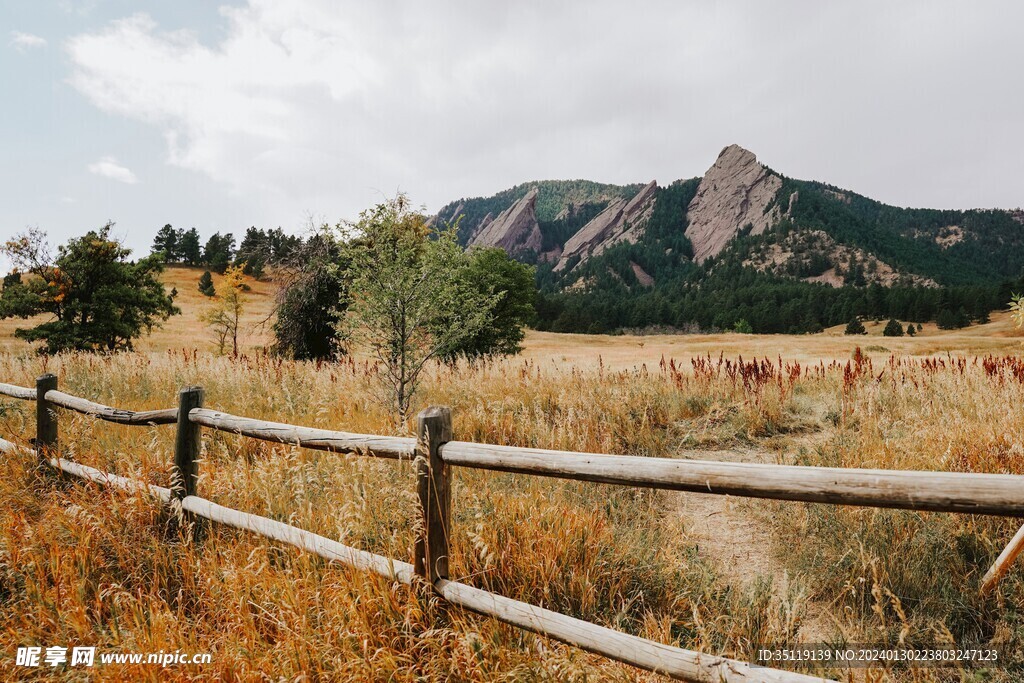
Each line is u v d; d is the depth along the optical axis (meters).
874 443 5.06
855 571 2.98
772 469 1.70
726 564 3.49
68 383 8.69
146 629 2.53
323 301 14.91
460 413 6.75
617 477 1.94
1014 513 1.38
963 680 2.29
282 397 7.77
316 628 2.45
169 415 3.71
